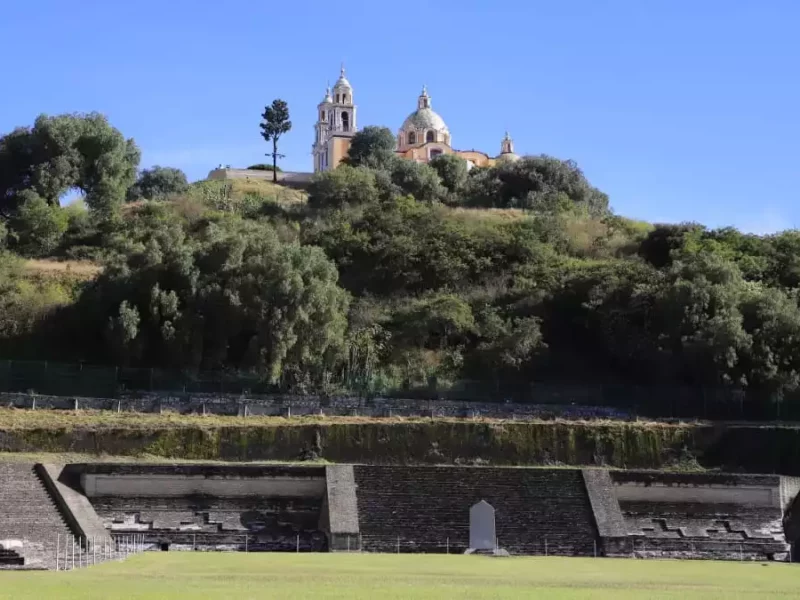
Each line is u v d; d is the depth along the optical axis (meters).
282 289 79.12
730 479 60.81
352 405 74.81
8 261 91.88
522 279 97.75
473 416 74.38
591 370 88.00
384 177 125.31
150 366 79.06
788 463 70.94
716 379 79.50
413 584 38.00
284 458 67.06
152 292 79.69
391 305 94.56
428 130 167.50
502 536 55.41
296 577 39.72
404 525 55.34
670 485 60.34
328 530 54.28
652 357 84.00
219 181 137.38
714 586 41.06
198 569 42.75
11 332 81.75
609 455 71.00
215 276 81.75
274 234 95.75
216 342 79.94
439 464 68.38
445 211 116.44
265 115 150.12
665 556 56.00
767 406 78.69
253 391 77.56
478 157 164.88
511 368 85.31
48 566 43.59
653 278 90.56
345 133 171.50
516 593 35.75
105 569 42.59
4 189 108.69
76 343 82.00
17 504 50.34
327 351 81.19
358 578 39.75
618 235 112.38
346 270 100.81
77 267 96.56
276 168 153.50
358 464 61.72
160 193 132.38
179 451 65.38
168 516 55.16
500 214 120.25
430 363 84.81
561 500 57.78
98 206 108.69
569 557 53.72
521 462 69.94
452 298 91.88
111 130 112.19
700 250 98.12
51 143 108.56
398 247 101.12
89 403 70.06
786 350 79.88
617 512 57.38
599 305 91.31
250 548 53.88
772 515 60.44
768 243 103.81
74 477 55.34
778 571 49.06
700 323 81.50
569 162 141.75
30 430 62.91
